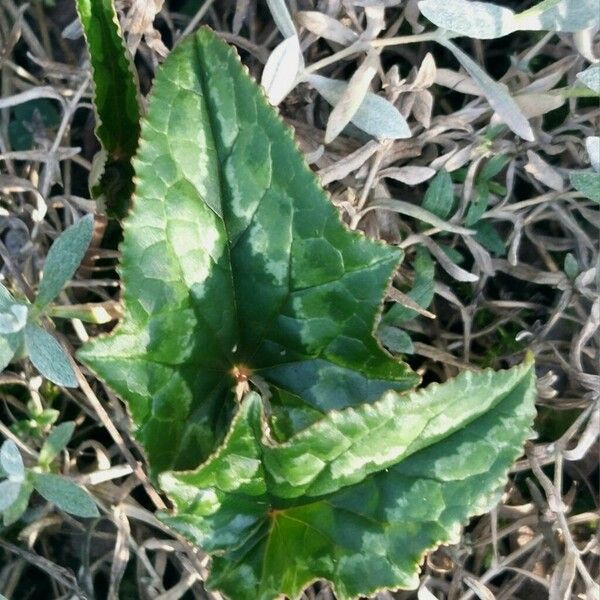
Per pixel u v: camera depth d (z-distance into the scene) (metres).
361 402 0.20
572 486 0.24
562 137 0.23
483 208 0.23
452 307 0.25
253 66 0.24
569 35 0.23
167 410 0.19
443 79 0.23
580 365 0.23
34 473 0.20
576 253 0.24
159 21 0.24
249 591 0.19
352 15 0.22
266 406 0.20
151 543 0.22
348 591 0.18
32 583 0.24
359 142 0.23
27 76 0.24
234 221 0.19
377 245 0.19
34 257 0.24
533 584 0.24
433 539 0.18
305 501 0.19
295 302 0.19
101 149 0.22
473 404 0.17
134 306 0.18
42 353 0.19
